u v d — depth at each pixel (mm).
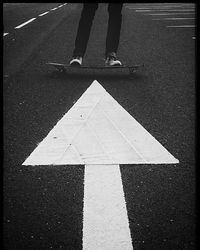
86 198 1826
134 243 1490
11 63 5305
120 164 2164
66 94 3654
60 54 5969
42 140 2531
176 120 2889
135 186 1934
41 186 1953
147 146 2395
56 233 1564
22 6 19281
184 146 2416
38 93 3711
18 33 8547
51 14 13664
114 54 4379
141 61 5266
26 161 2232
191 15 12086
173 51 5965
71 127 2742
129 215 1679
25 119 2965
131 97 3512
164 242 1495
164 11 14328
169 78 4242
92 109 3152
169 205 1757
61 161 2215
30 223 1637
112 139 2504
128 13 13859
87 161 2207
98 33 8586
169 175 2043
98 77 4391
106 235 1544
